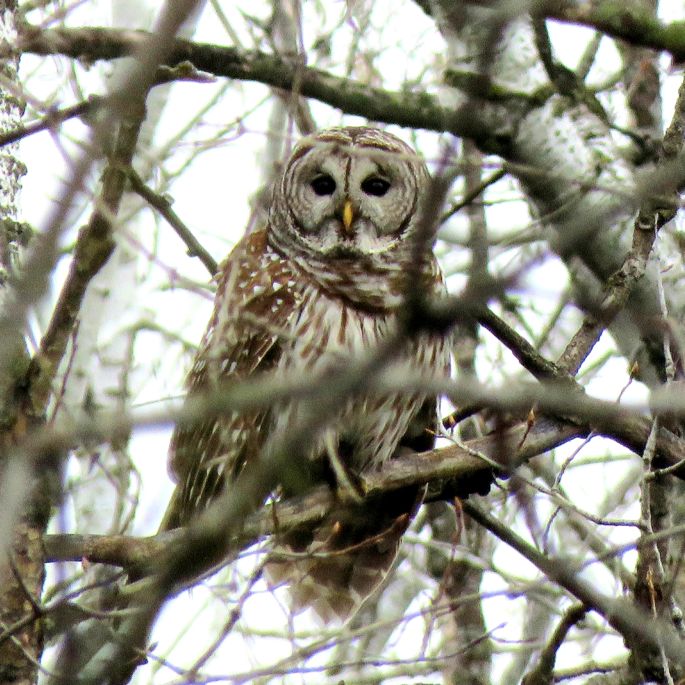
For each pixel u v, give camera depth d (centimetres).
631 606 957
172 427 491
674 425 1088
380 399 1125
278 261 1249
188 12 531
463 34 1365
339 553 977
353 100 1354
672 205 969
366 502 1120
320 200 1277
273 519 934
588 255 1190
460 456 1083
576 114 1349
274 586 1009
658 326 987
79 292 781
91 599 891
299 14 1041
